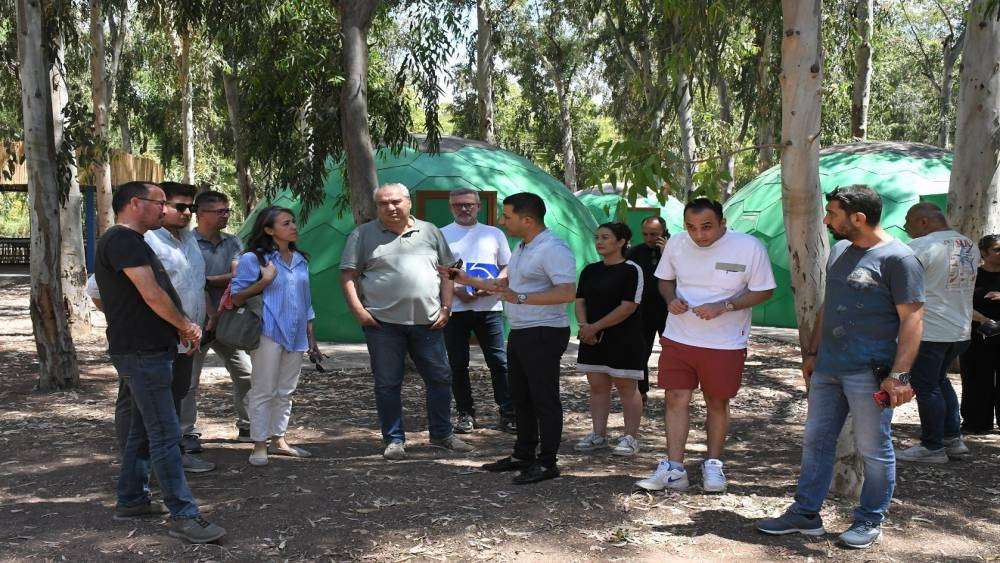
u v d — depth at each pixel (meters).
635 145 5.07
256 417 5.74
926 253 5.84
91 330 12.73
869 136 31.97
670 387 5.17
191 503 4.35
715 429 5.22
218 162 30.95
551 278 5.28
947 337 5.83
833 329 4.31
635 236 18.30
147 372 4.22
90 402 8.17
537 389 5.38
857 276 4.23
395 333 6.10
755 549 4.24
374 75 10.84
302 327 5.93
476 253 7.11
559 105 34.12
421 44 10.34
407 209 6.06
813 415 4.43
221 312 5.61
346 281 6.02
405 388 8.81
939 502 5.01
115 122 27.38
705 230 4.89
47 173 8.61
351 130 9.22
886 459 4.25
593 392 6.35
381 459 6.00
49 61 10.24
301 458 6.02
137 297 4.19
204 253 5.99
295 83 9.48
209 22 11.11
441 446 6.37
